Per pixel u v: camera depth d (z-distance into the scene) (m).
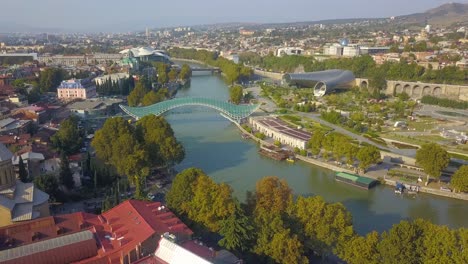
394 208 188.88
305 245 132.38
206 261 99.19
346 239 126.94
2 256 100.25
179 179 153.75
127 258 108.19
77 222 125.25
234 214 131.88
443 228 114.38
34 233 116.12
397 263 111.88
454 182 196.62
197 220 143.25
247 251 128.88
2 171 135.62
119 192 186.00
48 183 176.75
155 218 126.62
